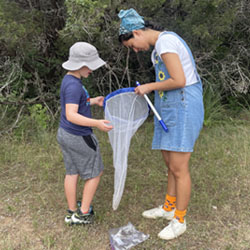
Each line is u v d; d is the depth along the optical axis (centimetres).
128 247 258
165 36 232
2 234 276
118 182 262
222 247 258
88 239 270
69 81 253
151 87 243
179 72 226
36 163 402
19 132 477
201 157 419
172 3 497
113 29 474
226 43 612
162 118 254
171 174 284
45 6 536
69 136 261
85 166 271
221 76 568
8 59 523
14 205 319
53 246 262
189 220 292
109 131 267
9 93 538
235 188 344
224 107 610
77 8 407
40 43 534
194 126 244
